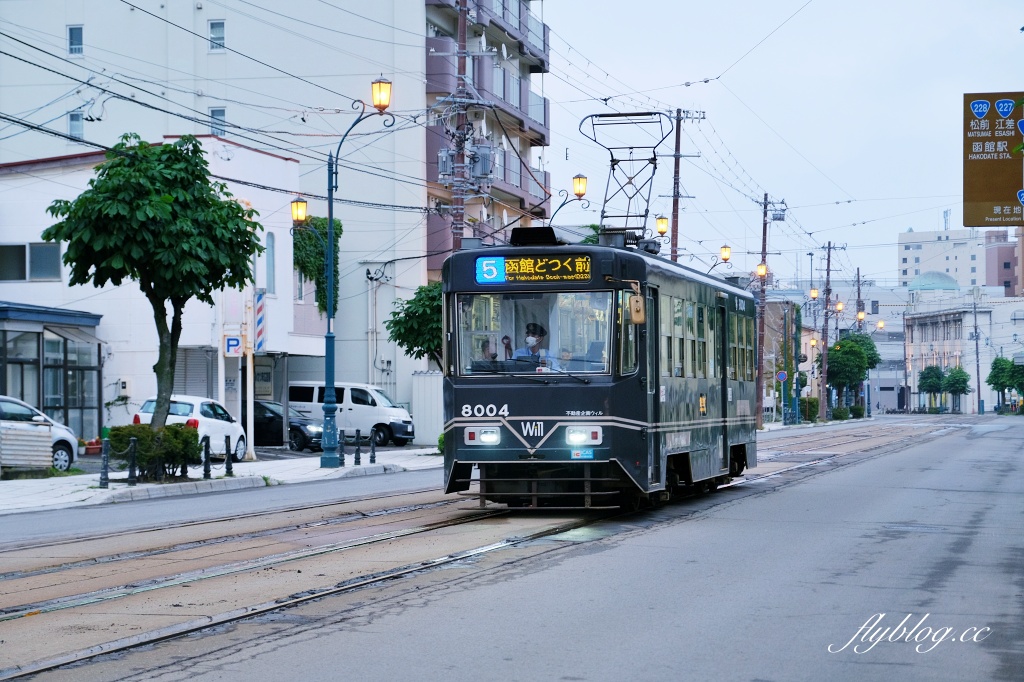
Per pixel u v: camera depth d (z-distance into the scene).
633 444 16.58
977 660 8.31
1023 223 22.55
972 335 148.25
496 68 53.06
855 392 118.81
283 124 50.97
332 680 7.49
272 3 51.09
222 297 38.16
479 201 53.00
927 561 13.08
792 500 20.72
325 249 47.03
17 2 52.91
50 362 35.31
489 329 16.75
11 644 8.67
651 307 17.56
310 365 51.19
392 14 50.31
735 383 23.34
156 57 51.94
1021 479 26.41
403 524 16.59
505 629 9.11
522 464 16.55
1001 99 22.73
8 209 38.81
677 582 11.41
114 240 24.53
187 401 34.25
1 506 21.34
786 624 9.46
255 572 11.99
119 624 9.36
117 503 22.56
